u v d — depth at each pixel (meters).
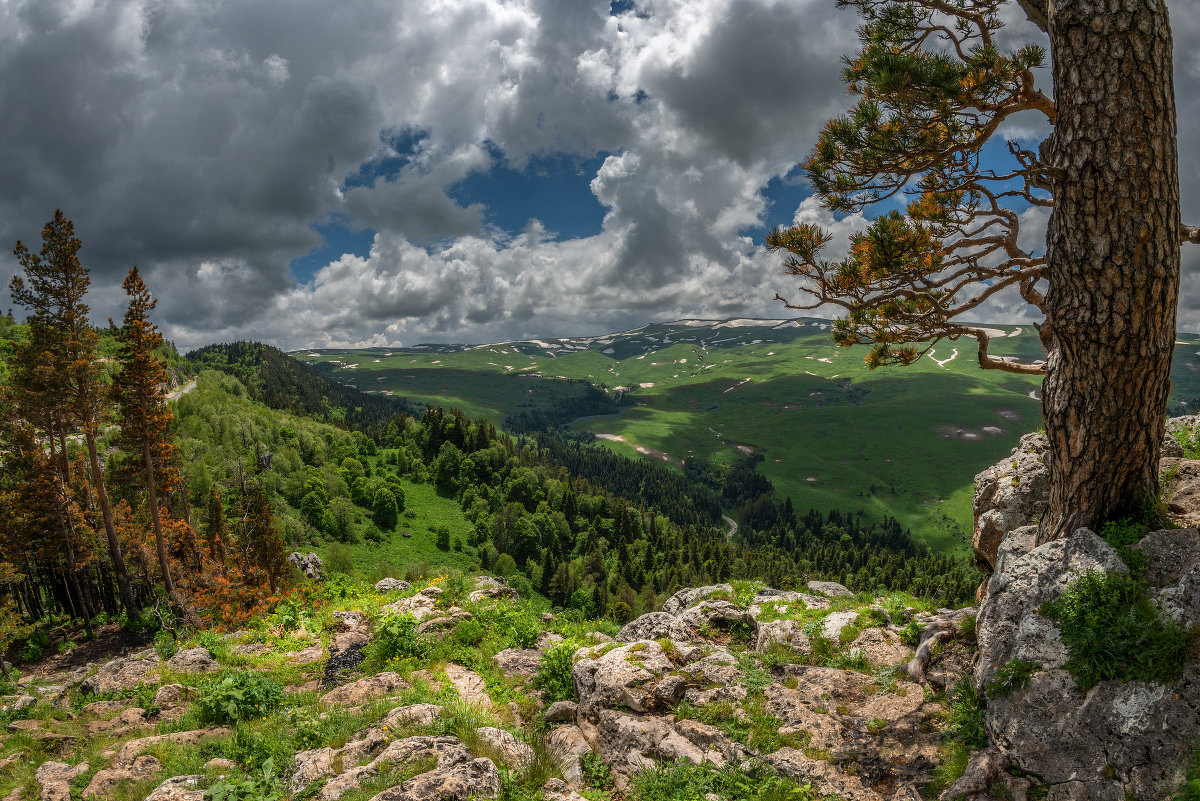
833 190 11.31
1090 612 7.44
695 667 11.26
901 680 9.91
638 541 182.12
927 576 180.50
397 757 8.78
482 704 11.95
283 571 54.34
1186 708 6.41
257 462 144.50
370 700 11.87
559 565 146.62
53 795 9.18
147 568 51.78
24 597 61.06
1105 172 7.21
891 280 10.35
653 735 9.42
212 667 15.51
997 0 10.62
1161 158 7.11
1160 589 7.29
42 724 12.59
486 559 150.38
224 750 10.25
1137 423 7.87
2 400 54.78
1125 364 7.57
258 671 14.41
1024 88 9.48
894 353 11.73
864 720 9.09
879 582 181.88
